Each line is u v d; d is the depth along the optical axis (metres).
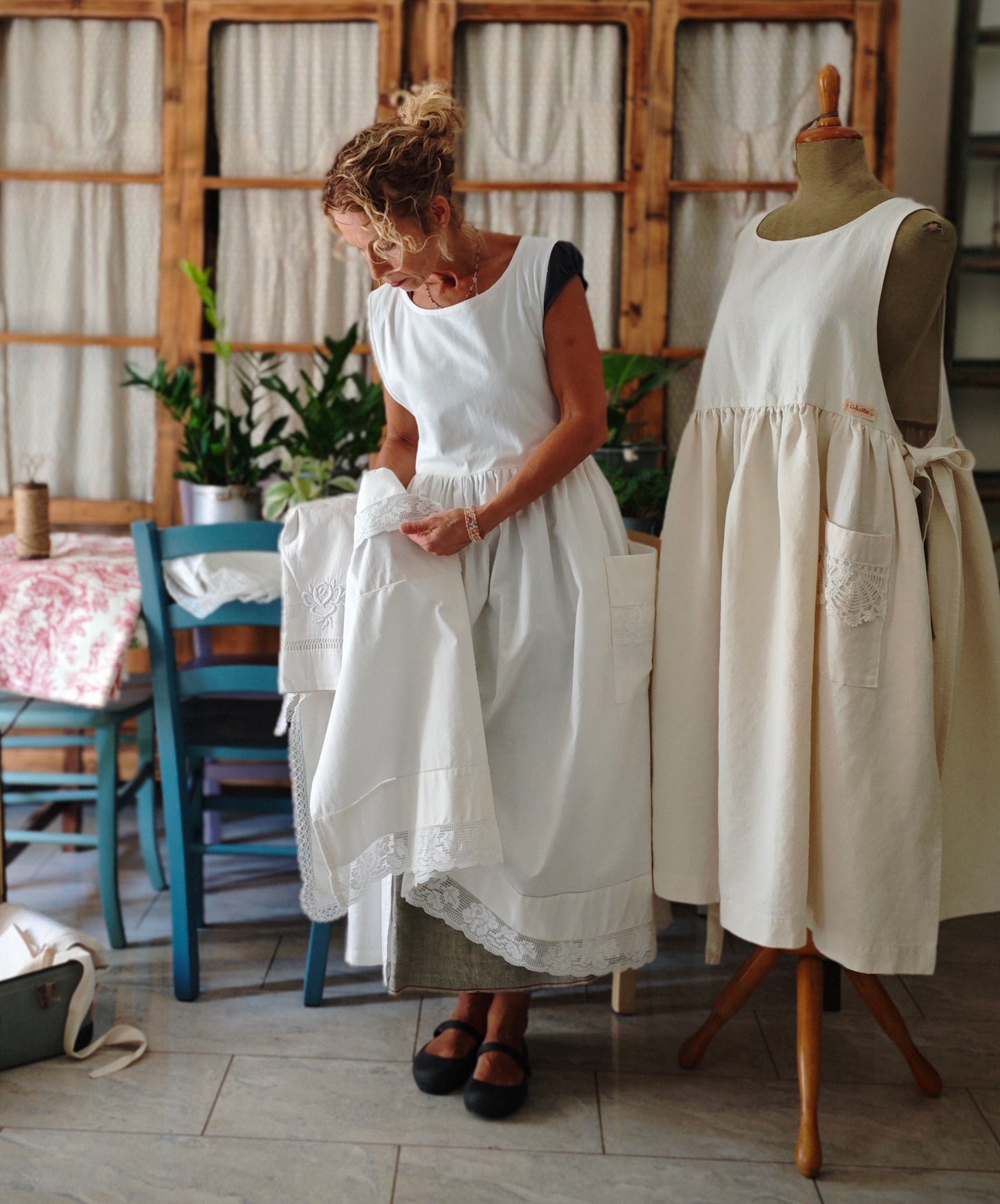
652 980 2.24
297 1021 2.05
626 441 2.71
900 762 1.61
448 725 1.61
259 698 2.54
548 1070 1.90
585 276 3.03
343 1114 1.76
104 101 3.03
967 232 3.04
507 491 1.63
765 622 1.66
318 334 3.08
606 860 1.71
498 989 1.77
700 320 3.03
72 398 3.12
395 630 1.63
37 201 3.06
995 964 2.31
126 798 2.41
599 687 1.67
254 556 2.21
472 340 1.64
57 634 2.10
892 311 1.60
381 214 1.50
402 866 1.66
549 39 2.96
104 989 2.15
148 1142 1.68
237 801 2.28
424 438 1.77
